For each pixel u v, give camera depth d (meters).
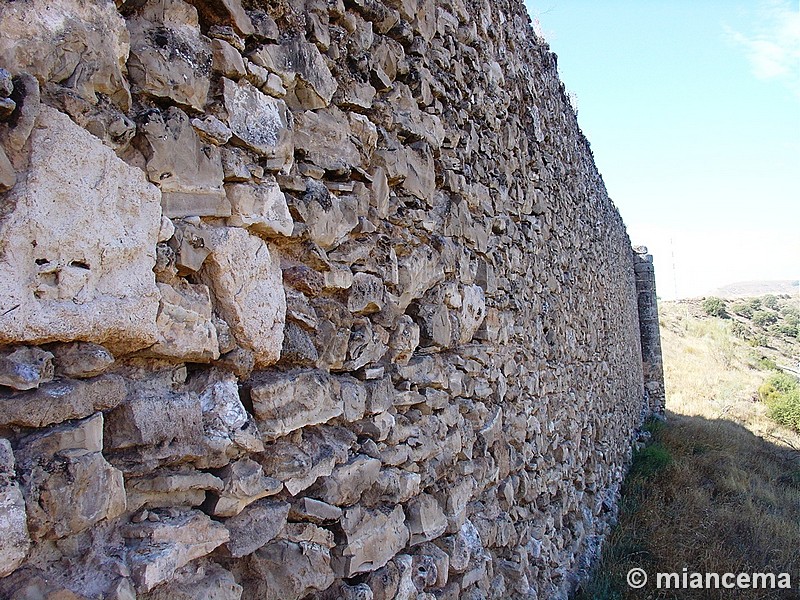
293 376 1.62
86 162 1.07
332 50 1.90
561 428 4.65
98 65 1.14
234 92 1.47
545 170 4.62
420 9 2.50
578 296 5.77
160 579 1.12
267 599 1.45
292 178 1.67
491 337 3.21
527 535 3.47
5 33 1.00
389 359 2.17
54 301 1.01
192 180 1.33
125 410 1.16
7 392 0.97
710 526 5.71
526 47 4.36
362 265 2.00
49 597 0.97
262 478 1.45
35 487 0.97
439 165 2.69
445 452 2.48
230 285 1.40
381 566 1.91
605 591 4.09
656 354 14.41
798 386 16.95
